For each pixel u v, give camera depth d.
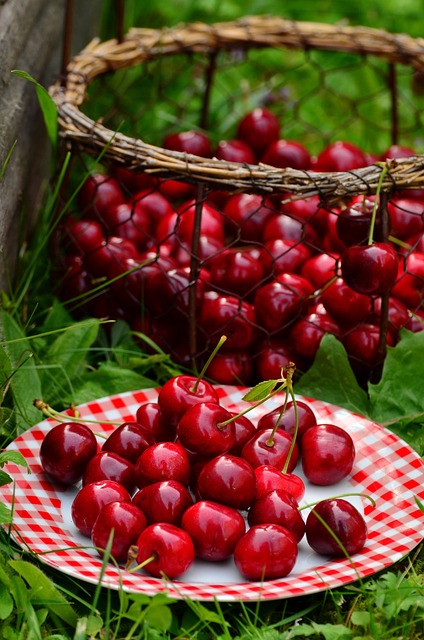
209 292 1.04
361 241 0.97
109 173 1.10
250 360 1.03
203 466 0.90
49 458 0.90
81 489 0.90
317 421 0.97
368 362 1.02
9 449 0.93
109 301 1.07
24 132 1.08
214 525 0.86
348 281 0.96
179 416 0.91
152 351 1.05
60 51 1.24
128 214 1.10
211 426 0.89
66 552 0.87
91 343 1.03
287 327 1.03
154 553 0.85
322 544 0.87
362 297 1.01
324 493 0.92
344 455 0.92
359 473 0.94
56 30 1.20
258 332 1.03
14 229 1.07
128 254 1.07
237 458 0.88
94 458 0.90
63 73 1.09
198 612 0.83
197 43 1.19
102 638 0.84
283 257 1.05
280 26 1.20
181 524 0.87
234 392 1.00
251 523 0.88
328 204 0.98
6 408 0.95
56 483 0.92
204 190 0.98
